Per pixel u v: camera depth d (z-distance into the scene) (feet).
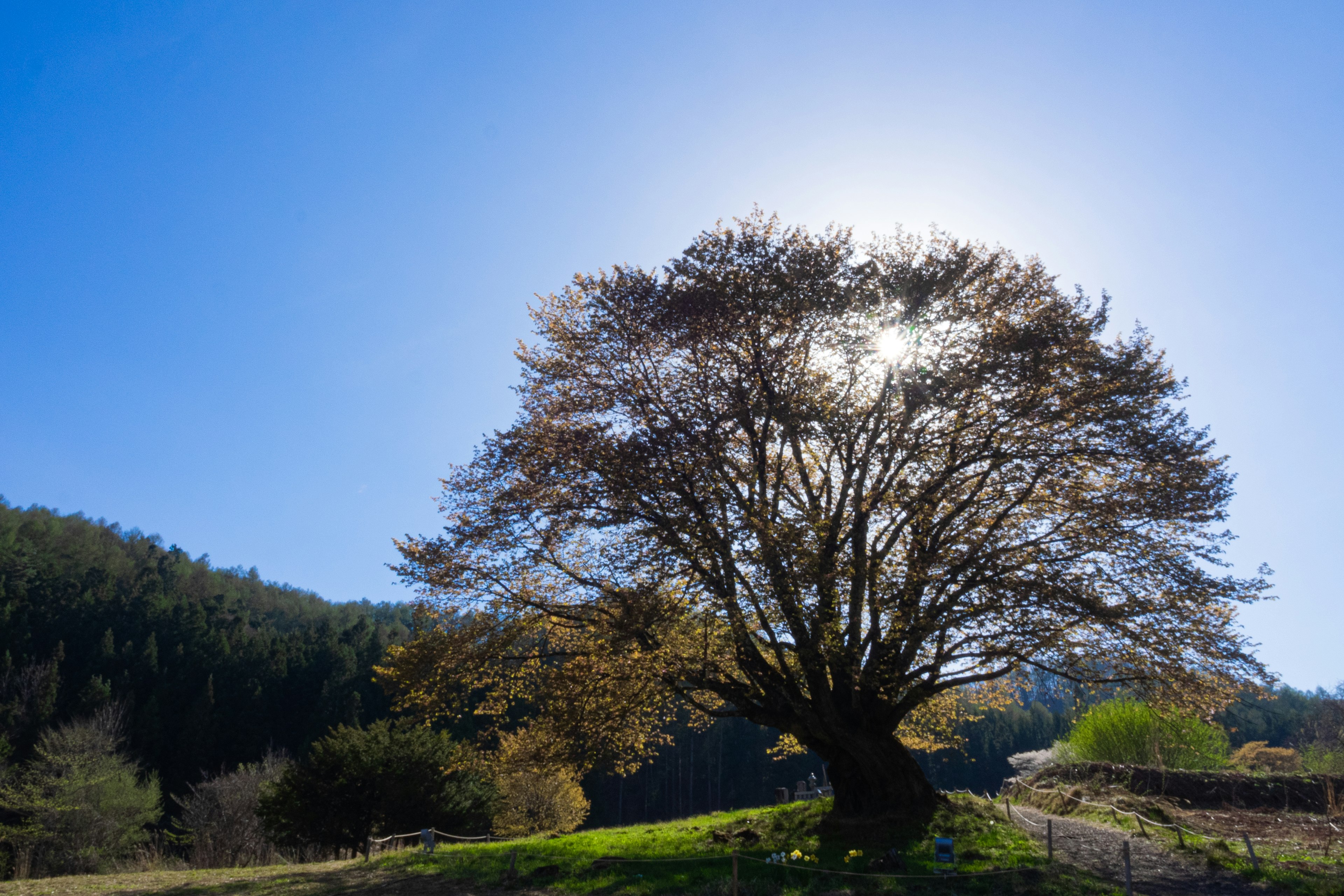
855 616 57.21
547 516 54.95
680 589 53.16
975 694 68.39
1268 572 51.98
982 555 56.18
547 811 142.10
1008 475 57.52
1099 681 54.65
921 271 57.67
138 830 159.43
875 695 57.88
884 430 60.13
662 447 52.26
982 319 58.90
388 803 105.19
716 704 67.00
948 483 60.59
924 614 54.08
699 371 57.57
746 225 61.82
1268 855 45.34
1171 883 41.16
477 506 57.77
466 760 62.64
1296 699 262.06
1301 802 66.18
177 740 235.20
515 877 48.47
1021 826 56.90
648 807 280.51
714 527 51.65
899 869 45.21
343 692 259.19
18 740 202.90
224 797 146.82
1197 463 54.75
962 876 42.42
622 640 50.70
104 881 53.93
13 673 221.05
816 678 54.49
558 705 55.67
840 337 55.62
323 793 104.88
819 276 56.13
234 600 424.05
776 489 58.59
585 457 54.24
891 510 58.39
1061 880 40.91
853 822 55.72
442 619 59.82
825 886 42.16
